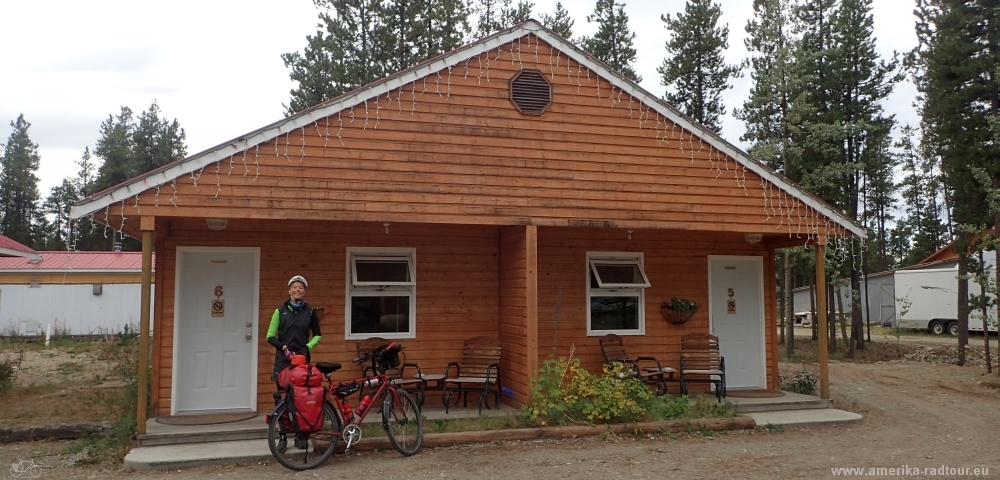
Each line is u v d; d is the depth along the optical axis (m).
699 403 10.13
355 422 7.96
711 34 26.80
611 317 11.82
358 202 9.08
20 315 25.17
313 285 10.38
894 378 16.84
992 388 15.11
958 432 9.96
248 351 10.04
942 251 32.62
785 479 7.17
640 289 11.96
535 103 10.07
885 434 9.66
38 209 57.59
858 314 24.36
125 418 9.18
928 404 12.66
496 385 10.57
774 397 11.33
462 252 11.20
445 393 9.85
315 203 8.89
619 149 10.38
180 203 8.34
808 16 24.50
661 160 10.57
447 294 11.06
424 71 9.54
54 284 25.48
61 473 7.37
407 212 9.29
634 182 10.40
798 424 10.00
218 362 9.94
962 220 18.55
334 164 9.04
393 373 10.41
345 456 7.97
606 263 11.88
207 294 9.98
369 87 9.24
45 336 24.22
